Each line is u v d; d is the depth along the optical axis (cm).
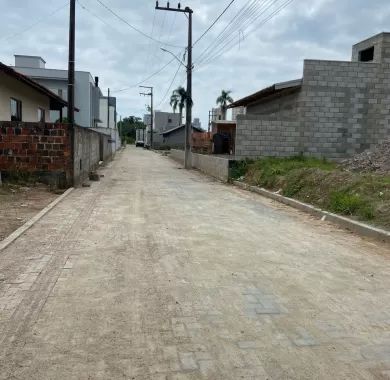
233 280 486
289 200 1088
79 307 402
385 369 308
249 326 371
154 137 7375
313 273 520
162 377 290
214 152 2909
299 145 1616
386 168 1190
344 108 1608
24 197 1035
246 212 955
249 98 2005
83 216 839
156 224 781
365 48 1727
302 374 299
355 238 718
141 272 505
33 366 300
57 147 1244
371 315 400
